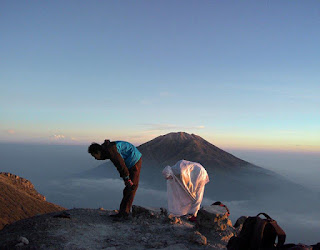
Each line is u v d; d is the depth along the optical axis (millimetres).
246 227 2525
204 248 3100
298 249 2229
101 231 3592
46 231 3410
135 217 4234
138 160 4199
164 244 3203
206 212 3693
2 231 3766
